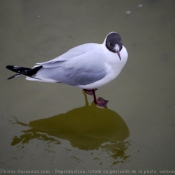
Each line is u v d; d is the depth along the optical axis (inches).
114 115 435.8
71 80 422.9
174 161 378.6
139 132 413.1
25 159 391.2
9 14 551.5
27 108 445.7
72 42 515.8
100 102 447.2
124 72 475.2
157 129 412.5
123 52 414.6
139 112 432.8
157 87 454.6
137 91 454.0
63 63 418.6
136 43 506.0
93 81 422.3
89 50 421.4
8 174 375.9
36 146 405.4
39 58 497.0
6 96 458.0
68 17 549.6
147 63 481.7
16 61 494.0
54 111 444.1
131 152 393.4
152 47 499.2
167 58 484.4
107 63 416.8
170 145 394.3
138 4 556.7
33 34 528.4
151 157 385.4
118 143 405.7
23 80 477.1
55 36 525.3
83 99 458.6
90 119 435.8
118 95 453.7
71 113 443.5
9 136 416.5
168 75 465.4
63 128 428.5
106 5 560.7
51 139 414.0
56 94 461.7
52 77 422.0
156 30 519.8
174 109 429.4
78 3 562.9
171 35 511.5
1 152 399.2
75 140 413.7
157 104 436.8
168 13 538.9
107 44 412.5
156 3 554.3
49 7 561.6
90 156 392.8
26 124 429.7
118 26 531.2
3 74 482.0
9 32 530.3
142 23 530.6
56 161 388.5
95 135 420.2
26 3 561.3
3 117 436.1
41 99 455.5
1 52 505.0
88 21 542.6
